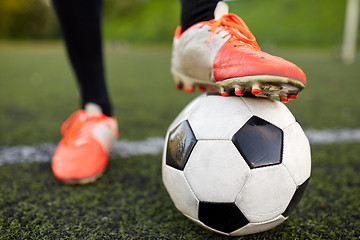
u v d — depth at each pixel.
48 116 2.61
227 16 1.05
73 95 3.62
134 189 1.32
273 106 0.93
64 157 1.36
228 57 0.92
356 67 6.55
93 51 1.47
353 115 2.61
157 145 1.88
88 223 1.04
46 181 1.38
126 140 1.97
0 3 24.50
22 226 1.02
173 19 24.62
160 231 0.99
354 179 1.42
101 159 1.41
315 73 5.57
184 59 1.11
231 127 0.86
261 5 19.75
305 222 1.05
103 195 1.26
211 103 0.93
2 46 17.22
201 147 0.86
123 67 6.95
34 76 5.30
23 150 1.77
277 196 0.85
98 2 1.44
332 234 0.98
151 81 4.87
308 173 0.92
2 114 2.65
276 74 0.80
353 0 7.68
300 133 0.93
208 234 0.97
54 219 1.07
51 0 1.40
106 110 1.58
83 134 1.40
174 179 0.92
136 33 25.23
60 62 7.83
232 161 0.83
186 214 0.95
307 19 16.91
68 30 1.40
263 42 16.45
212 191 0.84
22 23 25.66
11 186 1.32
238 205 0.84
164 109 2.89
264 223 0.87
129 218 1.08
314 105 3.03
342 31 15.13
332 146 1.86
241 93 0.88
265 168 0.83
